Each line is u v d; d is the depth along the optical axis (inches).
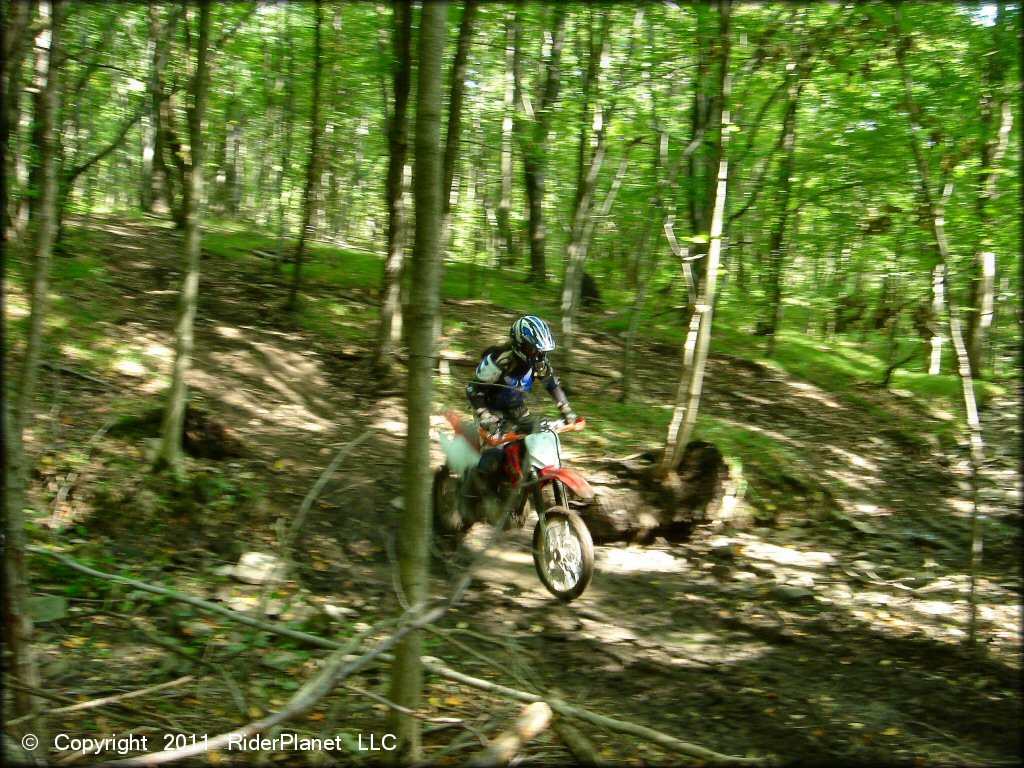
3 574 106.6
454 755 125.3
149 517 210.7
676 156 368.5
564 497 204.4
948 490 324.8
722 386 437.1
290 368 342.0
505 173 621.3
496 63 500.4
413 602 110.4
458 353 394.9
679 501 254.5
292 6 446.0
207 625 166.7
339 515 233.9
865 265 509.0
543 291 561.6
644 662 171.2
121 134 363.3
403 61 321.7
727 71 264.4
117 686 141.7
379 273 534.9
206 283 445.7
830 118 418.9
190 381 300.8
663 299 550.9
